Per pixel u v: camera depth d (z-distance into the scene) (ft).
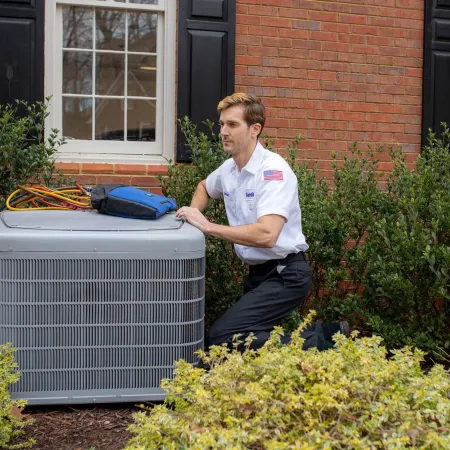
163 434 7.51
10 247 9.98
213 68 16.89
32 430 9.91
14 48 15.76
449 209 13.85
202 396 7.24
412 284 13.79
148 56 17.15
